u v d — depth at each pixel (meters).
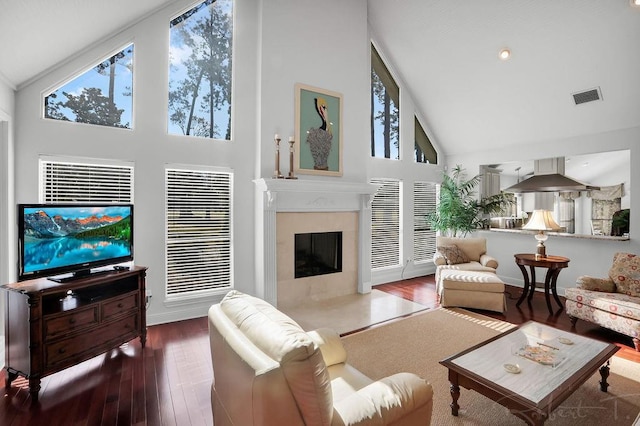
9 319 2.43
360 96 5.00
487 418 2.11
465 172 6.36
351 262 5.00
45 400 2.29
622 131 4.40
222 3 4.21
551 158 5.29
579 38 3.90
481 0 4.14
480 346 2.34
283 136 4.27
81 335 2.58
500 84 4.89
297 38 4.39
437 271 4.88
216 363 1.62
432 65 5.32
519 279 5.59
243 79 4.24
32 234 2.46
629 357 2.99
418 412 1.51
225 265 4.19
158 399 2.31
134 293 3.03
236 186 4.20
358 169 4.96
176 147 3.84
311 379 1.19
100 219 2.94
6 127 2.94
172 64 3.90
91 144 3.40
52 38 2.85
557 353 2.23
